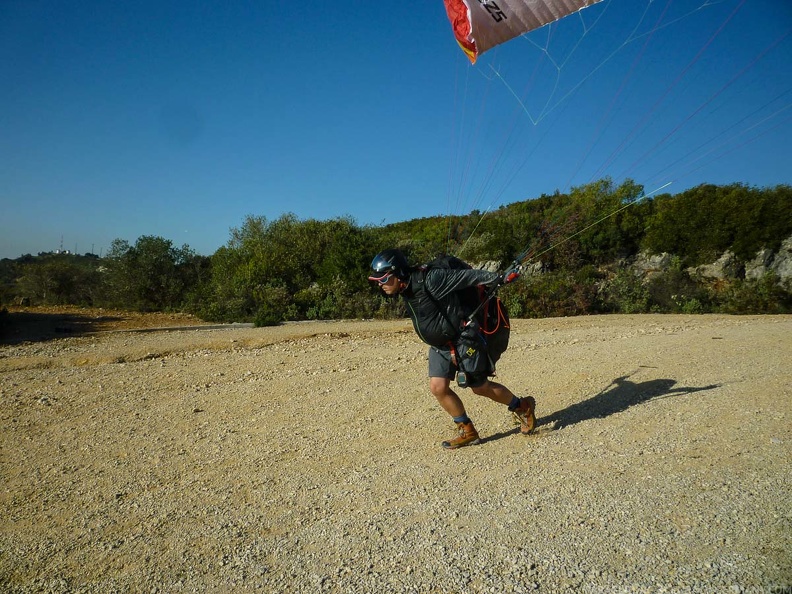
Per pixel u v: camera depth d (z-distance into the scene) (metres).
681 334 10.28
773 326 11.45
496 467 4.11
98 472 4.39
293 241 22.31
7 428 5.50
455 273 4.22
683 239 24.98
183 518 3.58
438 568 2.85
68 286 24.89
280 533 3.32
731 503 3.29
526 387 6.39
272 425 5.41
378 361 8.40
